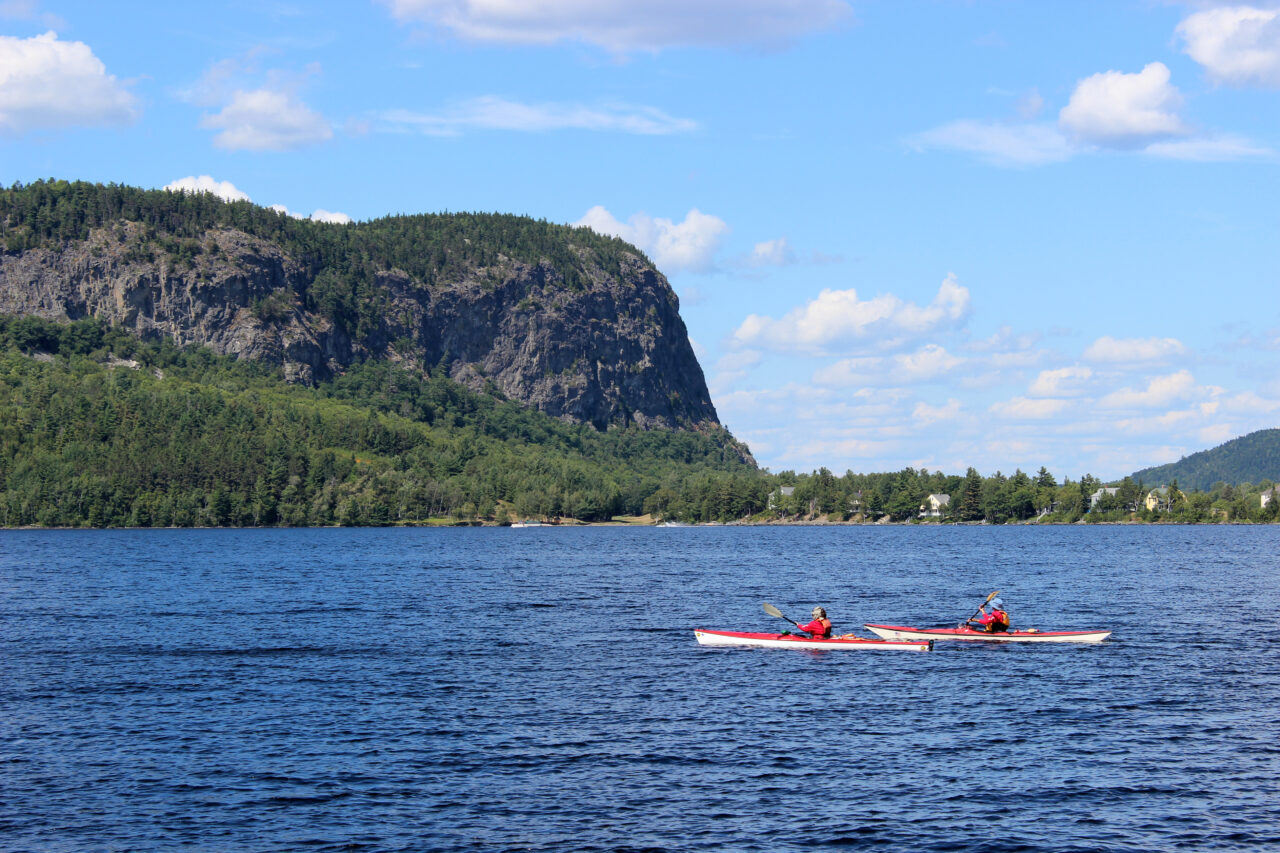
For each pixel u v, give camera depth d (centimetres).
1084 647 5734
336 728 3888
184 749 3606
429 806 3047
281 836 2827
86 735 3791
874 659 5344
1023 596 8838
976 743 3700
